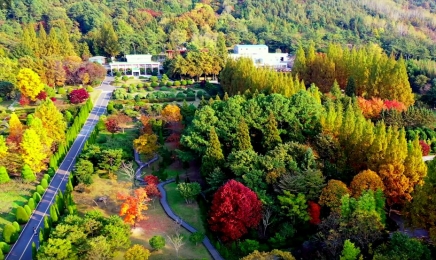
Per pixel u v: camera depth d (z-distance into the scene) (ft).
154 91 584.40
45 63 558.97
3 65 531.09
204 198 290.76
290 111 322.96
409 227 226.38
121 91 544.62
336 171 274.36
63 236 221.05
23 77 478.59
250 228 248.52
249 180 259.19
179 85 613.52
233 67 525.34
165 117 406.82
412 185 252.21
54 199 309.63
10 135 360.48
